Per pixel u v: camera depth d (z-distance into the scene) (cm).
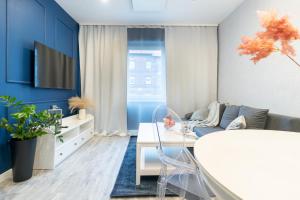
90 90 429
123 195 185
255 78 286
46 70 285
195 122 354
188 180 129
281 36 85
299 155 82
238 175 63
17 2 237
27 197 181
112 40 433
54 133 242
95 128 435
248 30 304
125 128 434
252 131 131
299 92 205
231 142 102
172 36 435
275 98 242
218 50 436
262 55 89
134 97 438
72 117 380
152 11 365
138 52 434
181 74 438
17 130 207
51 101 324
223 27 407
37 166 242
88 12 373
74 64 399
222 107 346
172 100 437
